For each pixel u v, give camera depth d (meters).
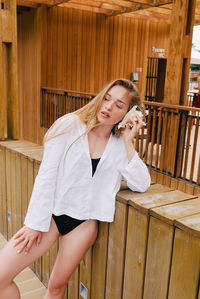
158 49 9.38
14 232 2.78
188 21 4.67
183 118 4.59
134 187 1.54
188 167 5.74
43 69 8.00
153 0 6.70
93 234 1.59
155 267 1.36
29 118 8.96
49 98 8.00
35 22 7.96
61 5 7.45
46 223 1.44
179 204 1.42
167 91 4.90
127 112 1.51
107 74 8.87
